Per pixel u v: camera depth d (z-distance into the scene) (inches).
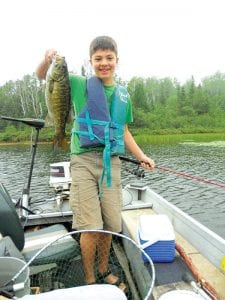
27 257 107.1
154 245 105.7
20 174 671.8
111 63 112.0
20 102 1823.3
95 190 110.9
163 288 94.3
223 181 648.4
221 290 99.2
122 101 115.4
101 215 112.1
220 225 418.6
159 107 2487.7
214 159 951.6
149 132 2103.8
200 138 1834.4
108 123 110.4
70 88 110.2
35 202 174.6
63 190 184.2
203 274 107.8
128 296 107.3
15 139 1288.1
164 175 703.1
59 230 124.6
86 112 110.7
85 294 64.1
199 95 2524.6
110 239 113.5
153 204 164.9
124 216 152.9
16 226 106.8
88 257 107.8
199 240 123.0
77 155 112.0
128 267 124.3
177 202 515.8
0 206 104.7
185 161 921.5
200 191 573.9
